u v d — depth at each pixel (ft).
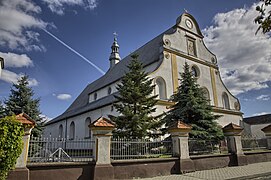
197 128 44.98
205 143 40.73
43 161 27.02
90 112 82.58
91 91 106.42
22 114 25.88
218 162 39.32
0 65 59.47
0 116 60.54
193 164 35.24
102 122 29.37
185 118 47.83
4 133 20.21
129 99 44.32
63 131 102.68
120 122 42.45
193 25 85.66
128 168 29.73
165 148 35.60
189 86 50.24
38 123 65.77
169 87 67.51
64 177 25.99
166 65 69.62
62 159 28.25
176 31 77.97
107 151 28.71
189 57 78.07
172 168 33.37
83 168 27.22
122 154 31.14
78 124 90.74
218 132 45.27
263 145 49.98
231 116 83.35
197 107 47.26
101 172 27.43
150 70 73.05
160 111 60.54
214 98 81.76
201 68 81.46
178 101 51.31
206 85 80.79
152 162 31.81
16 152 20.86
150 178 30.17
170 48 73.00
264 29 11.46
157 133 45.98
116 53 125.80
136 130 41.04
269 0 11.17
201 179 29.30
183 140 35.35
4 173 20.15
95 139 28.78
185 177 30.63
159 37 84.84
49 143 28.40
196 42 83.35
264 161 47.01
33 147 26.99
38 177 24.82
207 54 86.38
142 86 46.26
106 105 71.36
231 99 87.86
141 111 44.19
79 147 41.63
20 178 23.67
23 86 66.39
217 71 87.45
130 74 47.52
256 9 11.63
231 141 43.39
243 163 42.19
